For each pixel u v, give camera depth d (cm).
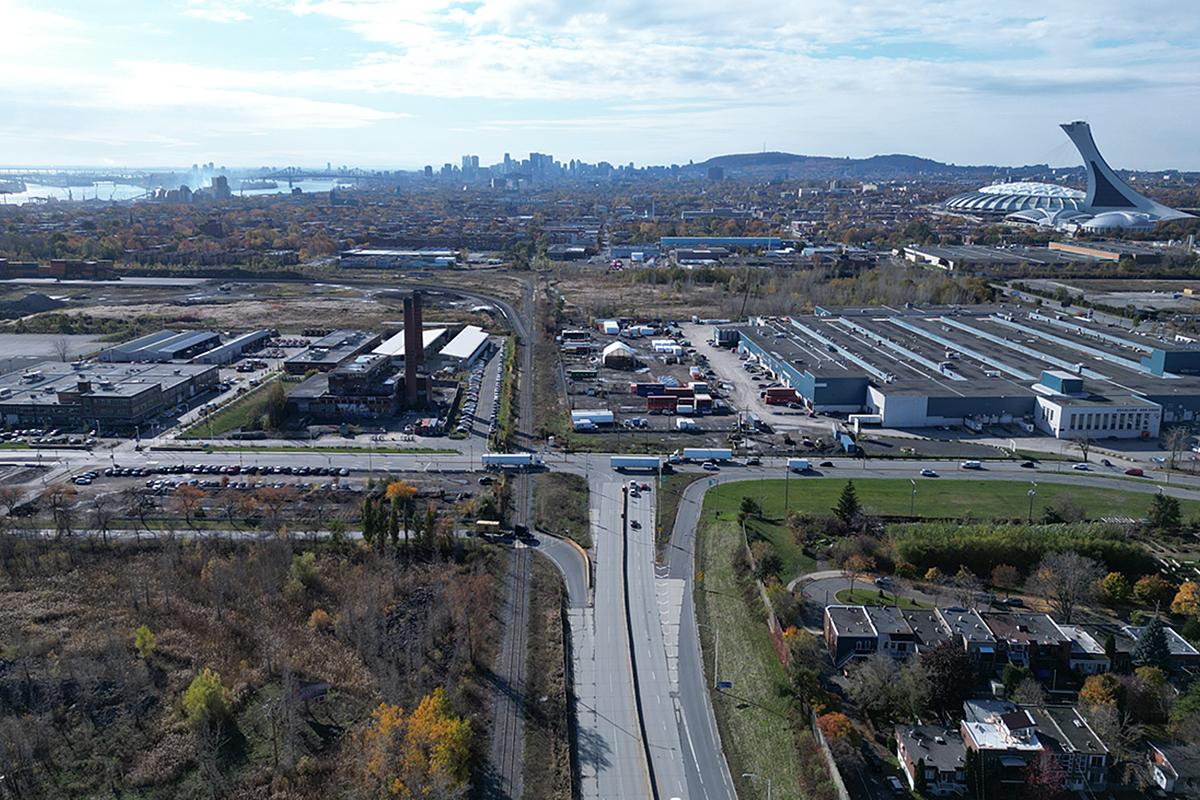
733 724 8250
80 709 8119
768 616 9725
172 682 8544
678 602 10325
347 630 9312
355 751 7612
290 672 8519
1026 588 10225
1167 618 9719
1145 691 8081
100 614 9681
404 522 11531
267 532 11575
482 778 7394
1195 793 7056
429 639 9212
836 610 9375
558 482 13712
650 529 12131
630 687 8750
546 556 11350
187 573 10544
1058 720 7656
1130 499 12975
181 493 12781
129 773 7388
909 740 7550
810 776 7406
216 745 7619
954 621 9119
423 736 7281
